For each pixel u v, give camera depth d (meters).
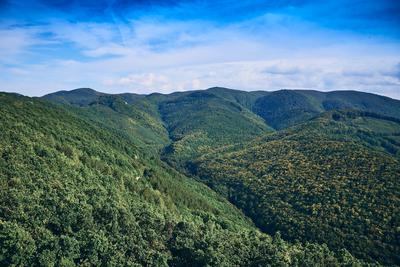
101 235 103.44
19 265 89.25
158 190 179.25
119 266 98.69
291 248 126.12
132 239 107.75
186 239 115.75
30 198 107.50
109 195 134.25
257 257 113.69
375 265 133.50
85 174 142.50
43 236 96.12
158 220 120.25
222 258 107.88
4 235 90.31
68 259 94.50
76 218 107.06
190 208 181.00
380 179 199.38
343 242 161.50
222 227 161.25
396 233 157.50
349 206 181.75
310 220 180.12
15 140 136.25
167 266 105.25
